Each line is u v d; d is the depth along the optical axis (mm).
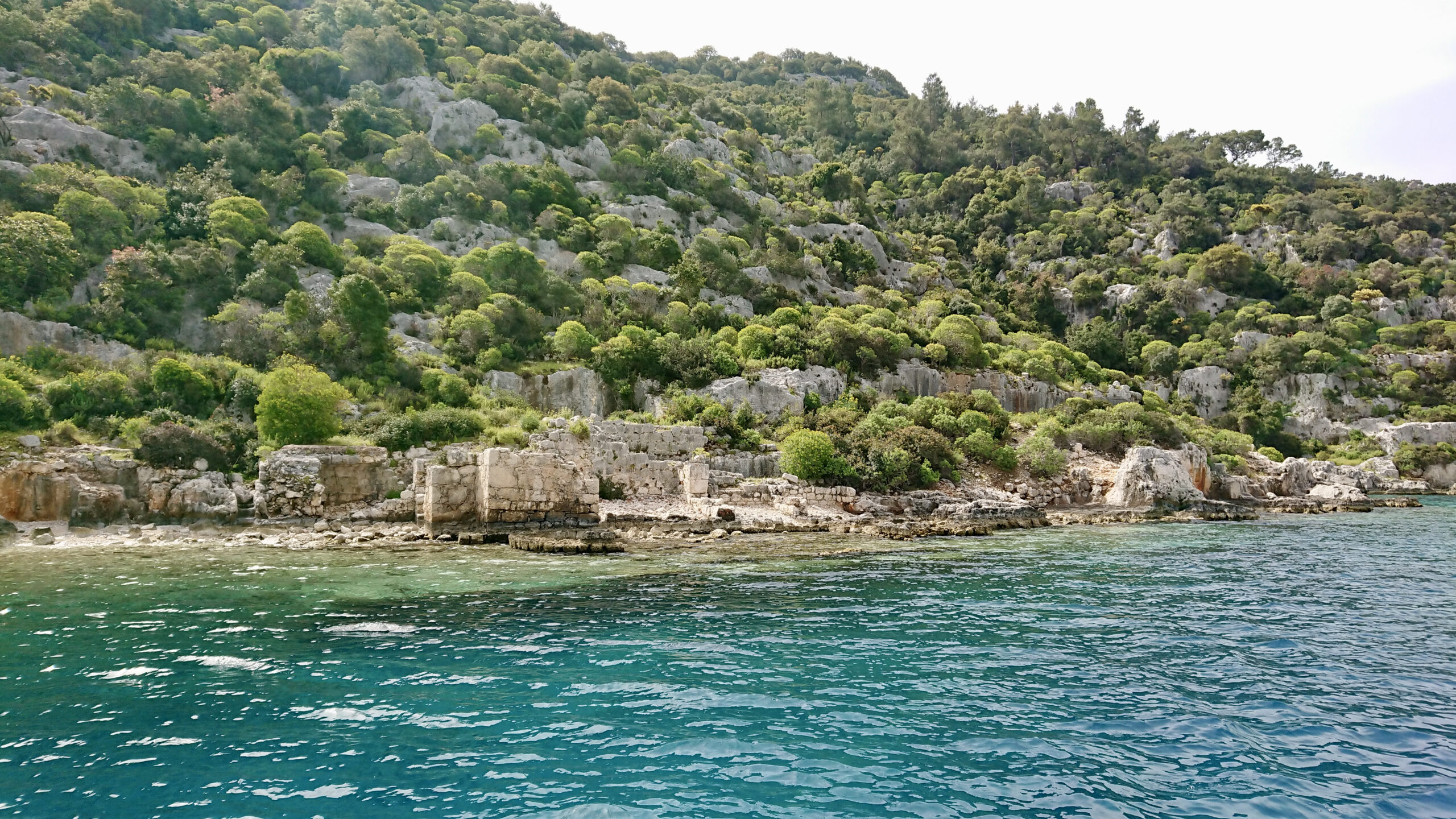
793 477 38438
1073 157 154000
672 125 112375
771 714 9633
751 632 13828
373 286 47094
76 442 31812
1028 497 44281
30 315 41031
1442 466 74938
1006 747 8742
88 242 47594
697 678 11023
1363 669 12031
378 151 78875
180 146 64188
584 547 24344
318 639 13008
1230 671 11820
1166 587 19062
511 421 42156
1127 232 124938
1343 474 69938
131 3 78938
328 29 95312
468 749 8414
